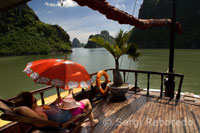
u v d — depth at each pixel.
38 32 139.12
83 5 2.18
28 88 18.38
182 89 17.09
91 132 2.86
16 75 26.88
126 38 4.81
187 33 134.75
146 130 2.92
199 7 138.12
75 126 2.19
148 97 4.71
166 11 150.25
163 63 38.84
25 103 1.76
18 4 1.79
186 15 141.88
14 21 130.25
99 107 4.07
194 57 53.72
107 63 42.09
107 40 4.86
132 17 3.43
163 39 146.38
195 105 4.03
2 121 3.27
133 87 6.50
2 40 107.69
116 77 4.73
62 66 1.95
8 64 47.41
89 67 34.69
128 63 40.34
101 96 4.89
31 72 1.95
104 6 2.42
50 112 1.92
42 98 3.31
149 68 31.48
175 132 2.85
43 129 1.92
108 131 2.90
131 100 4.50
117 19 2.95
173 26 5.42
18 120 1.49
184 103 4.18
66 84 1.79
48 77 1.83
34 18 150.25
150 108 3.92
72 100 2.31
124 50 4.67
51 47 126.88
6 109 1.47
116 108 3.97
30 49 108.75
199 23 134.25
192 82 20.03
